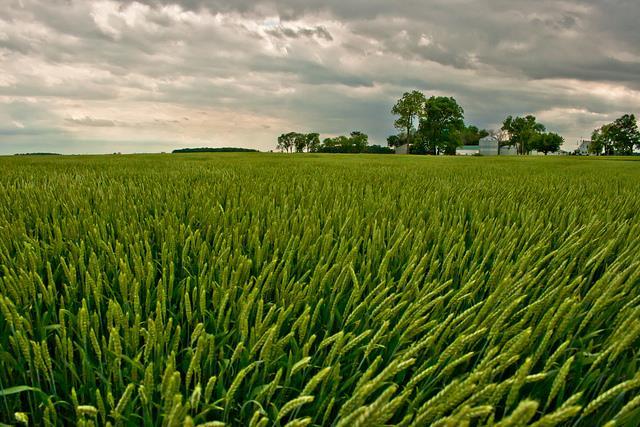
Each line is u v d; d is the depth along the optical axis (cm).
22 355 142
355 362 145
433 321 137
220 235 252
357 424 75
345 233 301
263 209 390
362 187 612
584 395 135
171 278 173
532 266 219
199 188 542
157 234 281
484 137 13112
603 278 151
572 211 385
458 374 138
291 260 234
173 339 143
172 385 92
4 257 201
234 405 136
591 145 10731
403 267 237
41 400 130
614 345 119
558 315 119
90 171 1085
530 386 139
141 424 131
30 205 373
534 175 1193
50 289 159
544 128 12069
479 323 147
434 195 496
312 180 728
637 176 1280
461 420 78
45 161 2052
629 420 109
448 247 255
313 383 99
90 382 133
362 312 175
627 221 351
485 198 505
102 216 338
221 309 150
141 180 706
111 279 217
